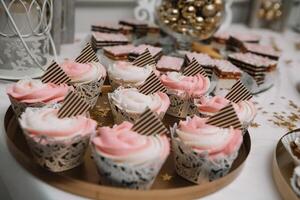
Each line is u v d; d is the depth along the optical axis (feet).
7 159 1.30
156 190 1.11
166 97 1.53
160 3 2.44
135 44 2.51
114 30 2.54
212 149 1.20
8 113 1.50
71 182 1.14
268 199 1.22
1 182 1.39
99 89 1.69
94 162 1.25
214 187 1.20
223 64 2.12
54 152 1.19
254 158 1.43
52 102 1.40
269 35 3.32
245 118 1.44
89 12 2.95
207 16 2.29
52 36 2.19
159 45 2.55
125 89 1.55
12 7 1.74
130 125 1.23
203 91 1.63
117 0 3.01
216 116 1.28
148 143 1.15
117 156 1.10
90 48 1.73
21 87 1.42
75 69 1.61
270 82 2.18
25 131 1.19
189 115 1.66
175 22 2.34
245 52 2.45
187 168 1.24
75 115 1.27
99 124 1.56
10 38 1.79
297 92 2.14
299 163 1.30
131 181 1.14
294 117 1.83
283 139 1.45
